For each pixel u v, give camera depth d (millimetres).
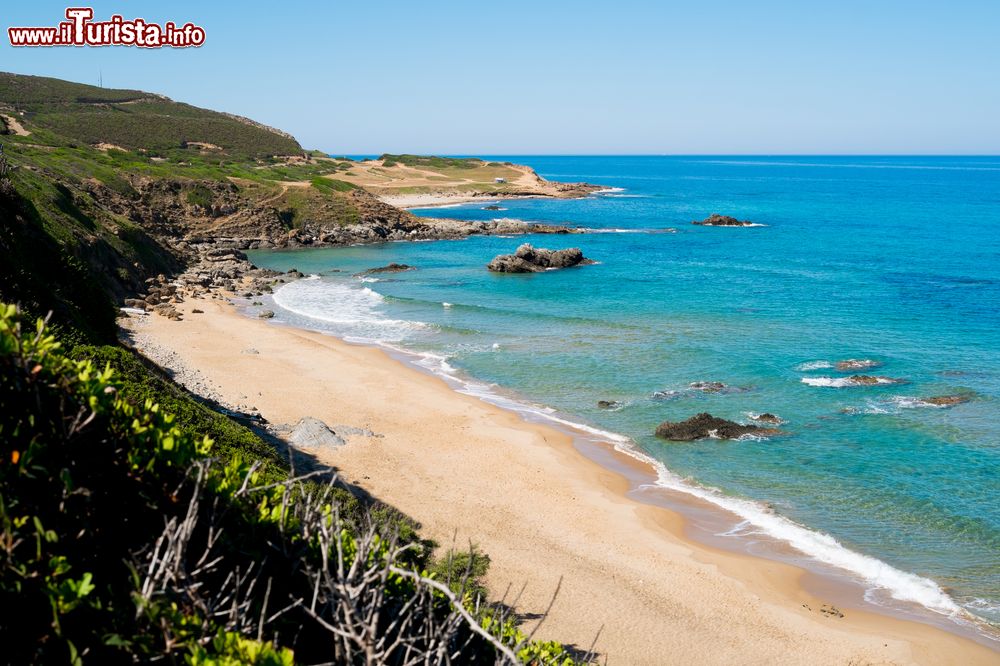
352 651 5594
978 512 22719
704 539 21609
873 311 51750
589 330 47188
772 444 28344
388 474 24562
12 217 24297
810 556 20688
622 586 18750
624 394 34625
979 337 43812
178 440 6953
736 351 41344
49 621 5016
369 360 40219
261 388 33531
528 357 41094
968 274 67062
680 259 79375
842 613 18031
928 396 33281
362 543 5672
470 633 7113
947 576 19609
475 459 26703
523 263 72000
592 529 21891
